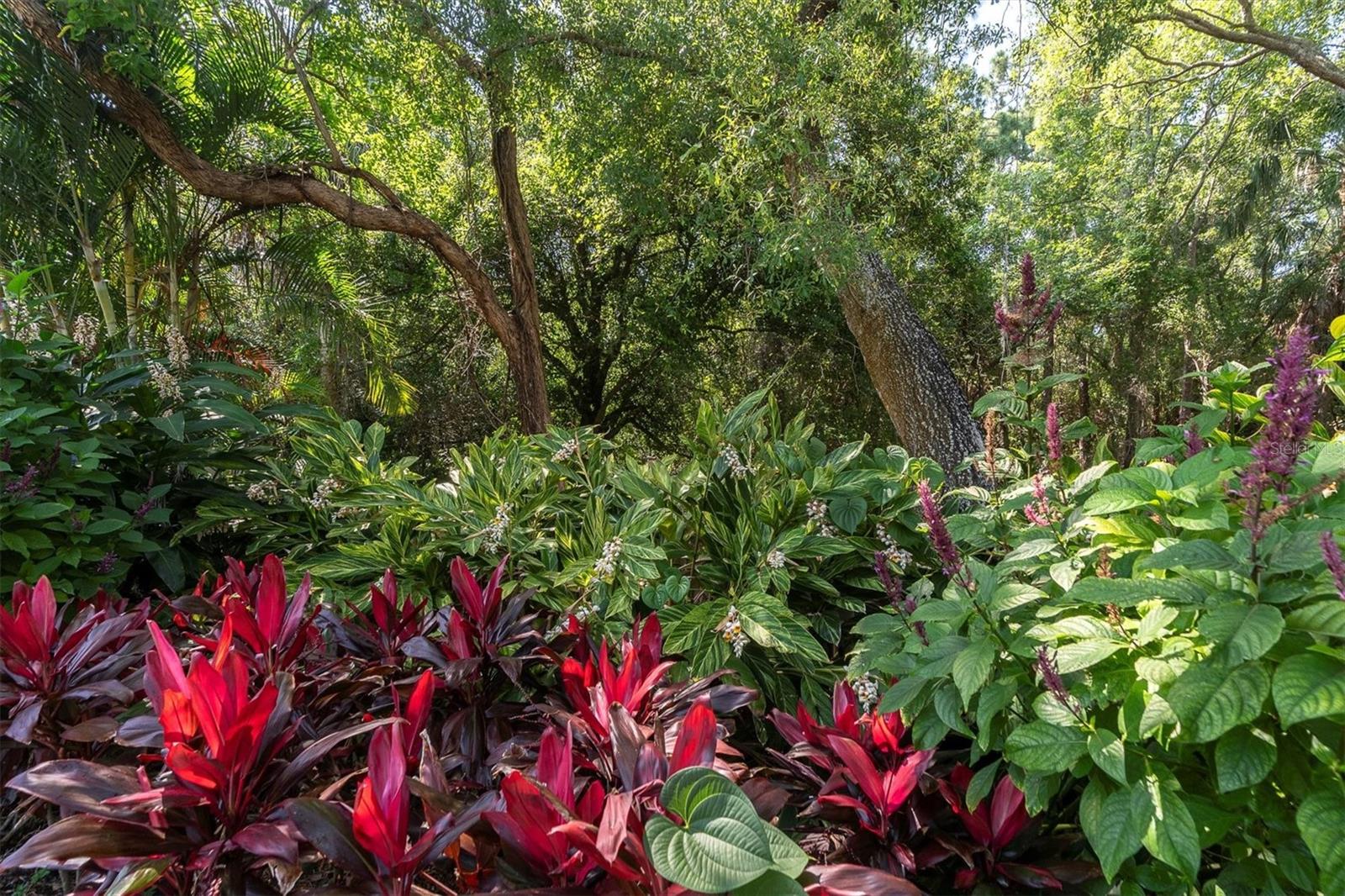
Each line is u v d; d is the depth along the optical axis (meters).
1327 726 1.30
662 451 14.01
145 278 7.11
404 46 7.65
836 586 2.93
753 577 2.62
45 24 5.61
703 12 6.70
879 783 1.53
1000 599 1.68
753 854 0.96
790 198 6.25
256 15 6.97
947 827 1.65
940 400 7.16
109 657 1.89
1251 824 1.47
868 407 12.77
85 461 3.14
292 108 7.86
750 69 5.85
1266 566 1.29
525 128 9.26
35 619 1.81
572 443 3.41
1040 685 1.67
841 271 5.94
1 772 1.89
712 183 6.19
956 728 1.64
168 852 1.17
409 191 10.66
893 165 7.08
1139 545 1.70
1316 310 14.91
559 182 10.92
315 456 3.59
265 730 1.38
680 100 7.39
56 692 1.74
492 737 1.77
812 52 5.74
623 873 1.05
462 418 12.04
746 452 3.18
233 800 1.26
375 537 3.45
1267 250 16.55
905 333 7.28
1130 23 7.59
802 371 12.62
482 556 3.02
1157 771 1.43
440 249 8.55
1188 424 2.08
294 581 2.86
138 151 6.61
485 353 10.80
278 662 1.76
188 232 7.30
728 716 2.16
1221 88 12.62
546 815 1.17
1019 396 2.41
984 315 12.28
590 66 8.08
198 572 3.60
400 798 1.15
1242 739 1.32
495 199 10.96
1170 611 1.43
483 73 7.98
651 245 11.89
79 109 5.96
